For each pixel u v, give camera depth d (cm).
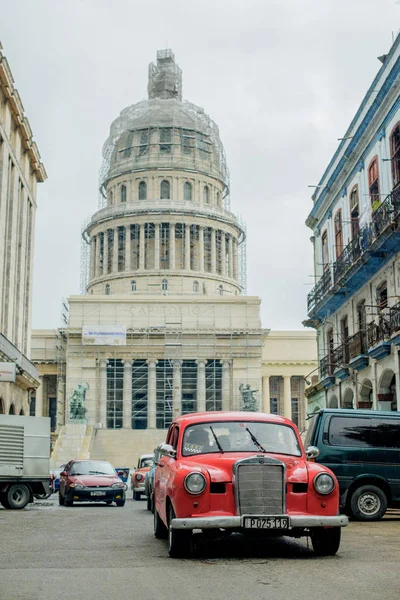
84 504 3109
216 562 1105
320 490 1145
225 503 1130
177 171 11219
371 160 3262
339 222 3828
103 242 11200
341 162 3619
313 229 4381
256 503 1118
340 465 1934
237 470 1129
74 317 9488
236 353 9438
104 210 11131
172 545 1151
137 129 11494
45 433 2784
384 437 1973
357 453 1945
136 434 8188
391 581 930
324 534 1165
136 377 9575
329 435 1962
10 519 2078
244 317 9619
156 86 12406
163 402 9456
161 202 10919
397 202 2706
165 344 9381
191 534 1148
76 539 1484
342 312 3756
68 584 934
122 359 9388
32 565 1109
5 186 4028
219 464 1168
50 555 1224
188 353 9419
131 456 8000
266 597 837
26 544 1394
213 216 11050
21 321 4666
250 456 1180
